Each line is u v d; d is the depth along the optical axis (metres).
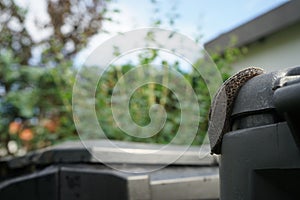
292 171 0.63
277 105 0.59
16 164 1.81
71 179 1.39
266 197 0.65
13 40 4.33
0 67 3.75
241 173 0.68
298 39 3.76
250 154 0.66
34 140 3.47
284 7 3.62
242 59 4.04
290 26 3.80
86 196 1.35
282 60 3.93
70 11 4.30
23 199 1.52
